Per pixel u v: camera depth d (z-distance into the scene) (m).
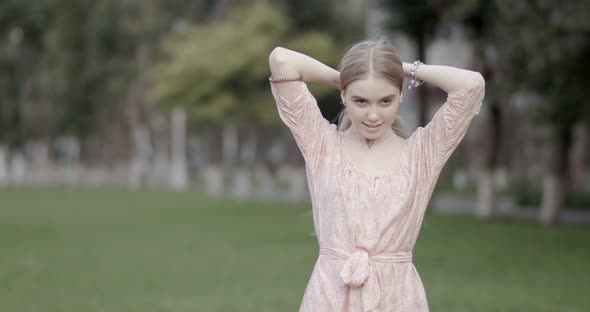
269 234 17.41
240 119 27.50
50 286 10.83
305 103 3.46
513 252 13.68
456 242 15.12
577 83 15.78
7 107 43.03
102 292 10.31
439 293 9.85
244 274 11.86
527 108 19.55
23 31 42.62
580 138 28.33
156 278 11.52
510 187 30.86
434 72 3.39
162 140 43.16
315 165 3.48
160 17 34.97
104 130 41.53
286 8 30.53
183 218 21.38
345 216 3.33
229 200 28.05
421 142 3.41
